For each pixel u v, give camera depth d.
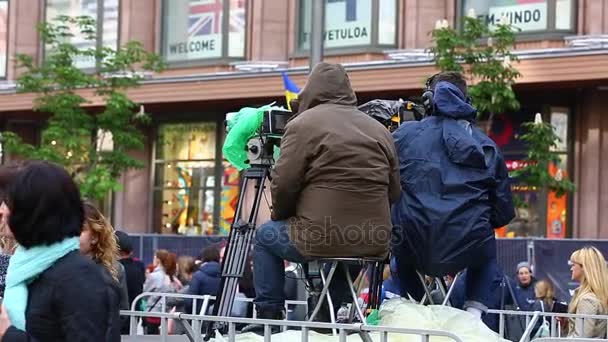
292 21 53.28
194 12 56.19
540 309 24.09
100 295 9.02
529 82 44.59
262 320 12.08
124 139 50.81
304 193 13.48
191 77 53.59
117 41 58.28
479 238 14.47
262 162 15.14
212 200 56.62
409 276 15.88
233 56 55.12
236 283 15.00
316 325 11.67
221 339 13.63
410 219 14.45
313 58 31.34
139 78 51.22
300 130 13.36
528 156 41.62
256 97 52.12
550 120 47.09
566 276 33.34
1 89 59.94
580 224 46.50
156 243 41.00
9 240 11.87
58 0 60.94
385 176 13.54
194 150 57.25
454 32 39.97
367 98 50.16
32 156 51.34
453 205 14.38
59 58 51.09
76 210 9.25
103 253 13.05
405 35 49.91
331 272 13.42
